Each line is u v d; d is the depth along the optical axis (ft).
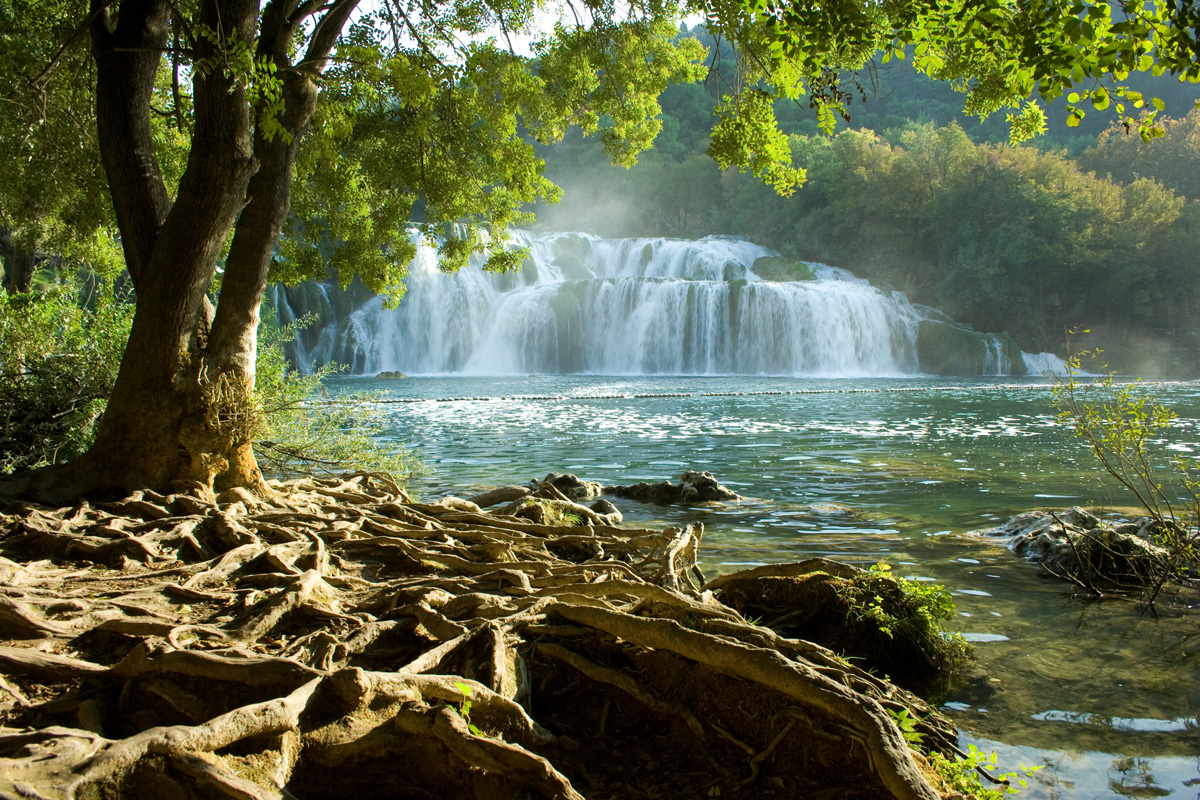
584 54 41.24
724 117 29.37
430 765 10.03
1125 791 11.46
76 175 36.76
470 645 13.19
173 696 10.63
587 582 16.53
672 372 182.80
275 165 23.41
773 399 107.24
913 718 12.27
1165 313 202.39
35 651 11.58
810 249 240.32
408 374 173.99
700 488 37.22
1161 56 12.11
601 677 13.20
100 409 30.81
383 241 42.83
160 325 21.70
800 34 15.89
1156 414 23.49
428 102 36.78
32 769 7.88
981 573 23.68
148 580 15.92
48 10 33.86
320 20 25.16
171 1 20.06
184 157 42.93
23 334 29.63
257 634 13.30
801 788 10.59
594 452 54.80
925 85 330.34
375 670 12.60
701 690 12.39
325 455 35.45
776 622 17.47
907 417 81.61
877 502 36.24
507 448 56.75
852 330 187.93
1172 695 14.87
